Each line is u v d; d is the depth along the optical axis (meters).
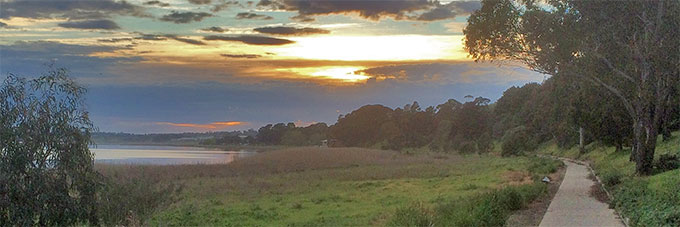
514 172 41.81
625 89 26.55
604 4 22.75
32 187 11.68
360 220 19.36
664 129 37.09
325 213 22.80
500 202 16.61
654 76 24.84
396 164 66.50
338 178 45.88
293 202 27.83
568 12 23.81
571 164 50.50
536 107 91.12
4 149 11.50
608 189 22.33
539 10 24.08
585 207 17.62
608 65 25.42
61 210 12.16
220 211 24.09
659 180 19.42
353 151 91.12
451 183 35.59
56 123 12.06
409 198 26.80
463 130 125.19
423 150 126.31
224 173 50.31
